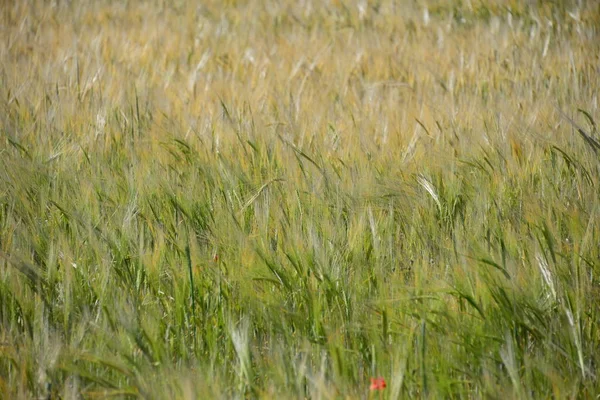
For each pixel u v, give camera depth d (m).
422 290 7.83
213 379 6.97
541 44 19.75
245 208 9.95
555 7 23.28
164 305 8.55
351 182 10.49
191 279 8.11
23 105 14.09
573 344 7.26
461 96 15.28
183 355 7.41
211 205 10.05
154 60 19.58
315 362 7.25
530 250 8.41
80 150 12.08
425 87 16.44
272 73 17.75
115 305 7.74
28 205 9.90
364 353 7.60
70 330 7.90
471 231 9.11
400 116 14.00
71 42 21.19
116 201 10.20
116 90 15.99
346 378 6.89
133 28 22.92
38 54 19.66
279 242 9.09
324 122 13.39
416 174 10.59
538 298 7.79
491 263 7.74
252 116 13.28
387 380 6.93
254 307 8.06
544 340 7.21
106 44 20.67
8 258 8.10
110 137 12.70
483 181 10.52
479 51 19.12
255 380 7.35
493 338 7.31
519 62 18.06
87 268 8.82
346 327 7.75
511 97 15.24
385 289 8.00
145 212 9.99
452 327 7.47
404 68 18.22
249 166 11.28
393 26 23.14
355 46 20.42
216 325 7.89
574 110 13.73
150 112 14.16
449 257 8.71
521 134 11.96
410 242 9.20
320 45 20.52
